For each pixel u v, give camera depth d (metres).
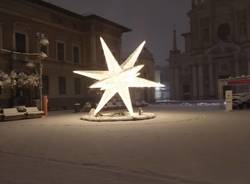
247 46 55.25
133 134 13.86
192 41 64.06
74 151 10.34
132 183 6.61
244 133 13.08
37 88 34.59
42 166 8.45
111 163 8.44
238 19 57.53
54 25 38.16
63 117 25.17
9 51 31.53
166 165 8.00
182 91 66.12
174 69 67.06
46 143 12.17
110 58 21.30
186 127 15.87
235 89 53.94
